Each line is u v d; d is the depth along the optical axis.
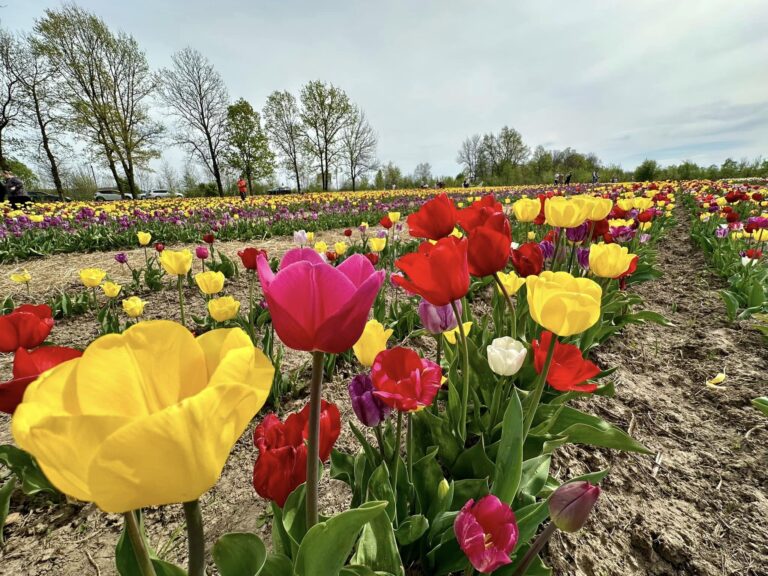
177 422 0.39
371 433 2.45
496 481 1.39
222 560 0.83
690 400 2.83
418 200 21.09
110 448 0.38
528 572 1.26
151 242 9.34
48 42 33.34
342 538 0.79
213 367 0.54
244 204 18.27
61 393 0.45
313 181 57.00
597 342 3.16
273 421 1.04
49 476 0.40
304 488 1.16
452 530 1.35
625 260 2.02
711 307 4.39
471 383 2.22
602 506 1.93
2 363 3.52
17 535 1.85
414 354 1.14
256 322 3.64
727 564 1.67
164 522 1.90
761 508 1.92
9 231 8.98
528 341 2.60
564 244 3.02
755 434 2.42
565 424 1.93
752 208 10.58
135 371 0.49
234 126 44.22
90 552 1.77
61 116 35.03
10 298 4.02
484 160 73.44
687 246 7.83
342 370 3.26
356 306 0.64
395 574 1.17
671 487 2.07
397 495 1.49
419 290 1.35
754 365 3.14
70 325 4.39
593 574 1.62
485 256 1.62
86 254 8.09
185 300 5.15
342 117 53.34
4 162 33.16
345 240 10.07
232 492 2.08
